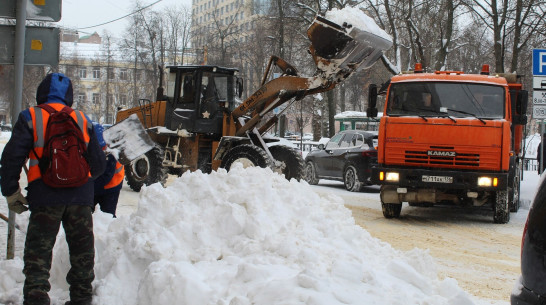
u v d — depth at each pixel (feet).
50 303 14.32
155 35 208.23
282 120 131.34
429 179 33.63
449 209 42.57
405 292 13.28
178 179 17.40
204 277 13.48
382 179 34.53
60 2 20.02
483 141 33.45
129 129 20.25
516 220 36.52
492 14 74.38
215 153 43.04
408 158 34.45
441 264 23.58
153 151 43.96
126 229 15.71
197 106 45.37
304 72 125.29
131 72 260.42
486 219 36.91
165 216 16.05
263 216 15.75
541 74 43.57
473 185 33.04
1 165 13.43
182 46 221.05
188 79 46.09
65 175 13.28
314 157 58.85
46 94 14.20
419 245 27.43
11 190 13.56
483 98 34.58
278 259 14.01
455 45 107.55
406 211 40.83
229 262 14.25
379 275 13.94
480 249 26.84
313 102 120.88
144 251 14.64
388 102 35.63
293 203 17.04
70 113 13.92
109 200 19.71
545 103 43.57
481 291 19.43
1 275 15.75
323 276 12.78
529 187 52.80
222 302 12.25
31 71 187.11
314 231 15.75
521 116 36.29
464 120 33.71
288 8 111.86
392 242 28.02
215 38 230.89
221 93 46.03
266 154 40.65
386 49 38.47
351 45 36.99
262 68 173.06
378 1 92.73
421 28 101.19
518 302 11.01
